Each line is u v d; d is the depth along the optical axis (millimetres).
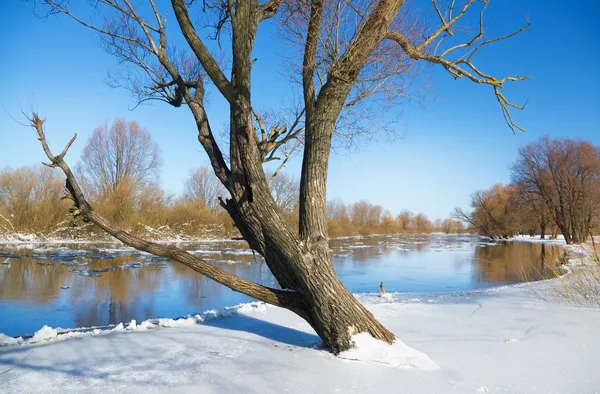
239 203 4891
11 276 14953
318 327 4992
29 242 30625
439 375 4223
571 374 4195
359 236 66188
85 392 3783
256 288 5012
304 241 4805
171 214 40594
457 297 10477
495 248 36500
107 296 11805
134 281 14508
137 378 4125
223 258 23047
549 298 9016
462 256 27969
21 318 9156
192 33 4824
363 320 4840
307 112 5148
